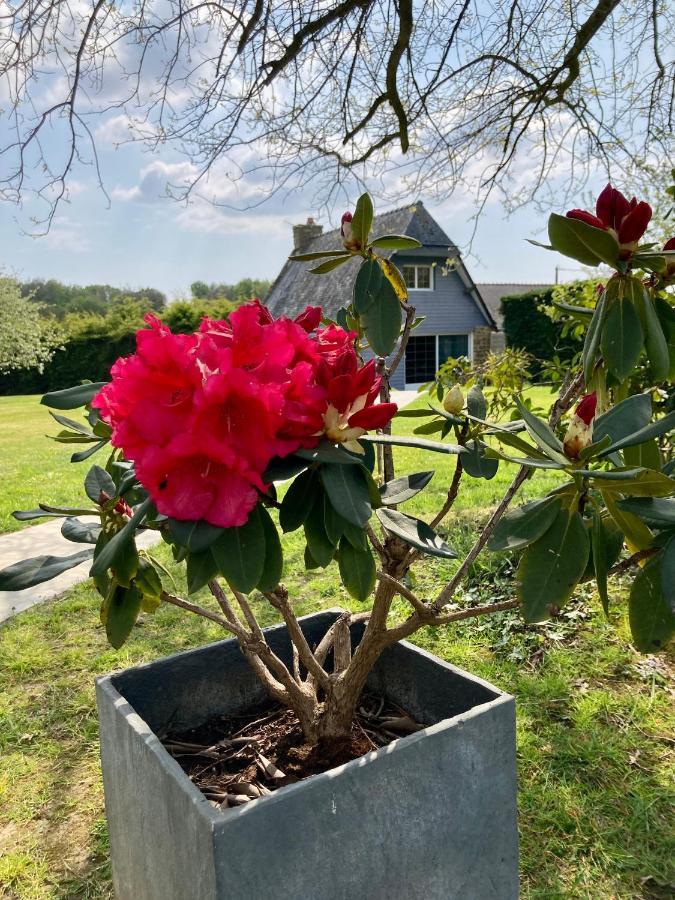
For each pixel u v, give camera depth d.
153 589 1.40
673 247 1.29
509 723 1.36
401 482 1.24
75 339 25.45
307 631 1.86
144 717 1.61
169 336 0.92
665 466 1.34
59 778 2.32
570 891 1.76
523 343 19.39
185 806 1.10
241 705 1.75
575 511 1.13
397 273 1.50
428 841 1.24
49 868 1.93
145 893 1.36
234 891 1.03
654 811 2.01
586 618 3.21
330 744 1.52
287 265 23.47
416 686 1.66
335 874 1.12
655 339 1.22
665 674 2.73
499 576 3.65
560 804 2.05
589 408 1.08
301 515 1.05
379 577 1.32
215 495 0.91
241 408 0.89
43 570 1.27
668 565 1.05
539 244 1.20
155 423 0.89
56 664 3.11
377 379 1.06
